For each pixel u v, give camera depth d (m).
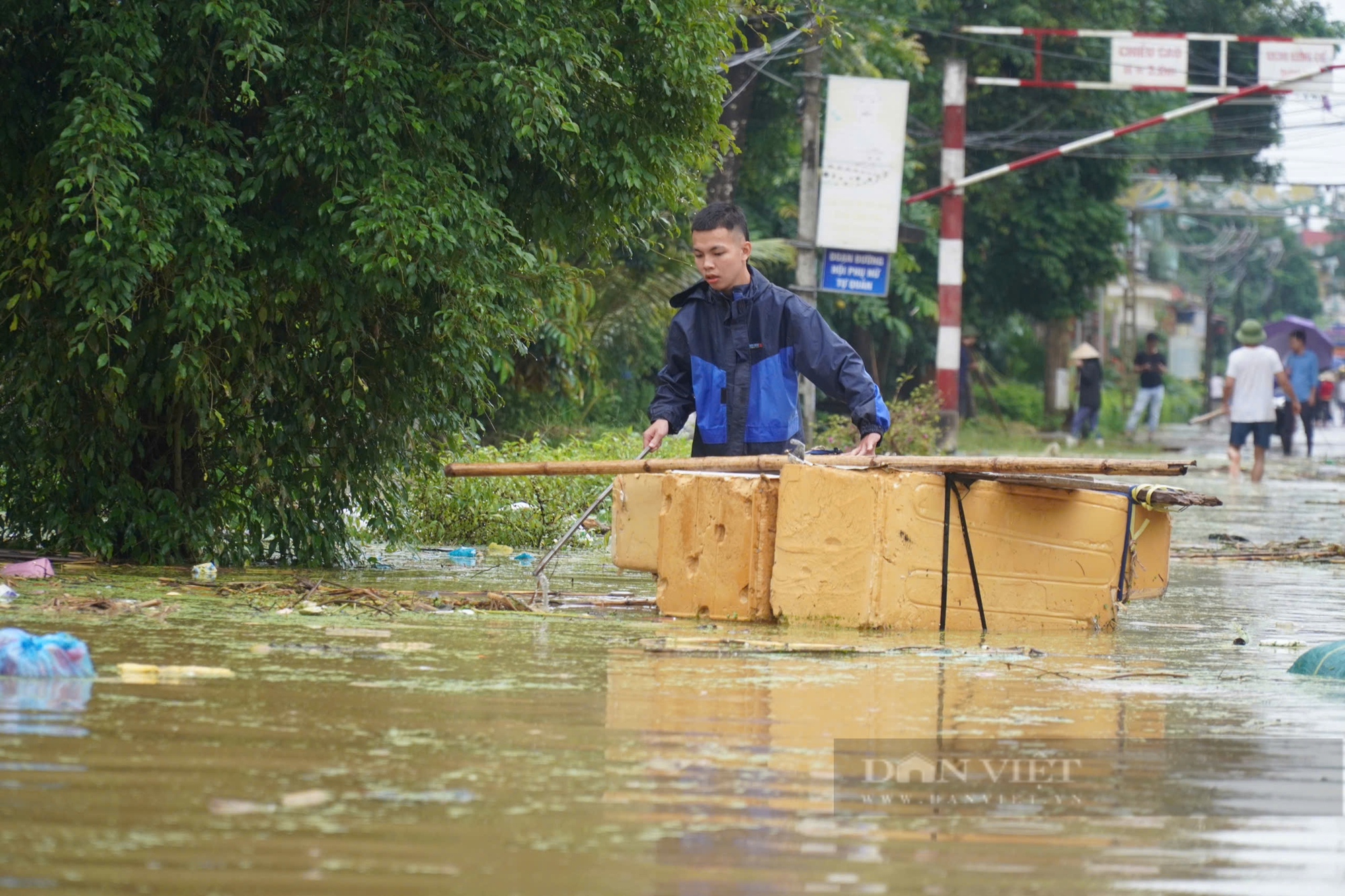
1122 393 142.88
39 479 20.59
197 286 18.25
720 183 59.97
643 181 21.06
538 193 21.50
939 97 84.25
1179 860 7.68
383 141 18.81
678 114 21.45
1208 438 110.00
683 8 20.73
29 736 9.40
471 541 28.17
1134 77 63.59
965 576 16.55
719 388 18.88
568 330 41.66
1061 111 87.69
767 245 57.50
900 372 94.50
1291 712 11.73
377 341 20.41
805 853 7.55
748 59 55.62
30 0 18.38
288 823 7.76
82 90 18.44
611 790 8.59
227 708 10.47
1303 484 56.22
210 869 7.02
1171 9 99.31
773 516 16.84
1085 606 17.23
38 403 19.72
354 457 21.17
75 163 17.72
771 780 8.91
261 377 20.20
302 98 18.67
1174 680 13.30
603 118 20.88
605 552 27.03
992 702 11.79
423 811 8.05
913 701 11.66
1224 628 17.80
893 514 16.12
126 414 19.78
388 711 10.53
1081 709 11.59
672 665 13.06
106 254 17.70
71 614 15.07
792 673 12.88
